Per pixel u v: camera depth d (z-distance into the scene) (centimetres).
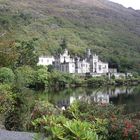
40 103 2383
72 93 9712
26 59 7906
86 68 18212
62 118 1468
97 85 14750
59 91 10638
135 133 1433
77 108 1852
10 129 2159
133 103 6631
